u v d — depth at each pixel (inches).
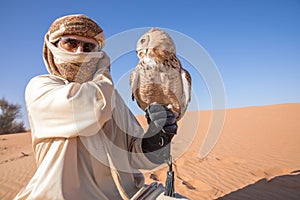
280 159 276.8
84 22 76.2
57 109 67.1
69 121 67.3
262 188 181.9
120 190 77.4
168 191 77.4
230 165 255.9
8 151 541.3
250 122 800.3
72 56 72.7
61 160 71.5
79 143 76.6
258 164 257.6
